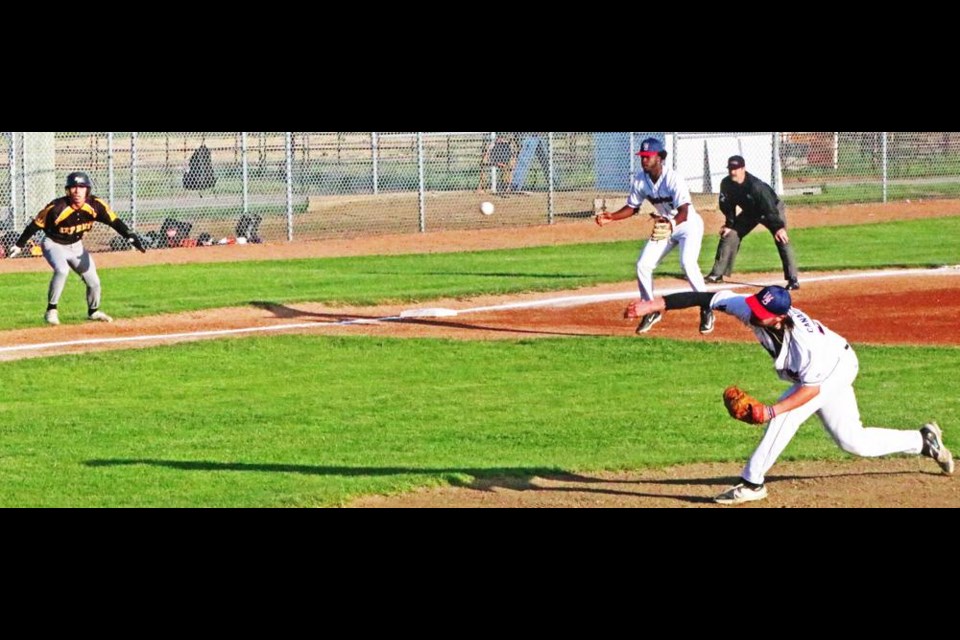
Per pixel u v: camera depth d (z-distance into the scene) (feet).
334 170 350.84
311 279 185.88
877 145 311.27
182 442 100.37
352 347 137.90
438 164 358.43
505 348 136.56
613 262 200.95
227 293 172.86
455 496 85.40
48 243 149.18
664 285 177.58
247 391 118.93
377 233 242.78
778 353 77.71
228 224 259.80
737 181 169.07
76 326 150.82
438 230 244.63
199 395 117.50
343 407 112.06
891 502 82.74
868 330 143.43
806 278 180.65
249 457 95.45
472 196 293.84
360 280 184.44
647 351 133.90
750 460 81.92
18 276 188.55
